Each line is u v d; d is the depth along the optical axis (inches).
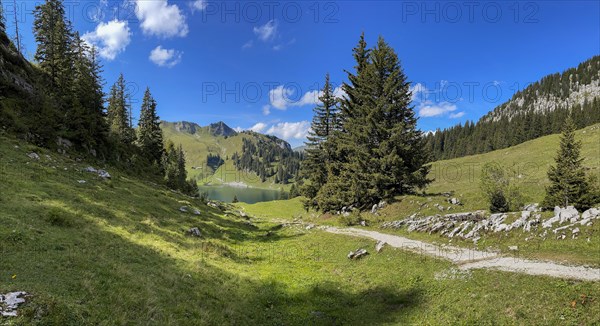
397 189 1847.9
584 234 756.6
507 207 1382.9
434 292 680.4
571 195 1386.6
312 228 1660.9
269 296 757.3
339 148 2066.9
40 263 502.0
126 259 684.7
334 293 812.0
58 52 2148.1
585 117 5551.2
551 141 4252.0
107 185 1453.0
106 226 884.0
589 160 2635.3
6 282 403.9
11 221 645.3
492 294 589.0
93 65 2492.6
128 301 480.1
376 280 838.5
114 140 2396.7
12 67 1829.5
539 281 583.8
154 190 1877.5
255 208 3430.1
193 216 1560.0
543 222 863.1
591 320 451.2
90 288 469.1
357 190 1829.5
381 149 1732.3
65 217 782.5
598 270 591.2
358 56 2135.8
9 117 1539.1
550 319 479.8
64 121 1883.6
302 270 1000.9
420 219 1374.3
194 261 832.9
